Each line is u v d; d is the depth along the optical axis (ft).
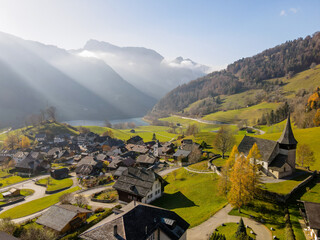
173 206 207.41
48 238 149.69
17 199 281.13
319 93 570.46
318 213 124.77
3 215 229.45
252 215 160.76
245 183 161.99
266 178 220.64
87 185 311.06
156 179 230.27
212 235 137.59
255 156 179.52
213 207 186.80
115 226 112.47
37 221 177.17
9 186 348.18
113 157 485.56
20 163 429.79
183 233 129.90
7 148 630.33
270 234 137.18
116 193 260.01
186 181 270.26
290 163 228.02
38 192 315.37
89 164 404.57
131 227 115.34
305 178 214.90
